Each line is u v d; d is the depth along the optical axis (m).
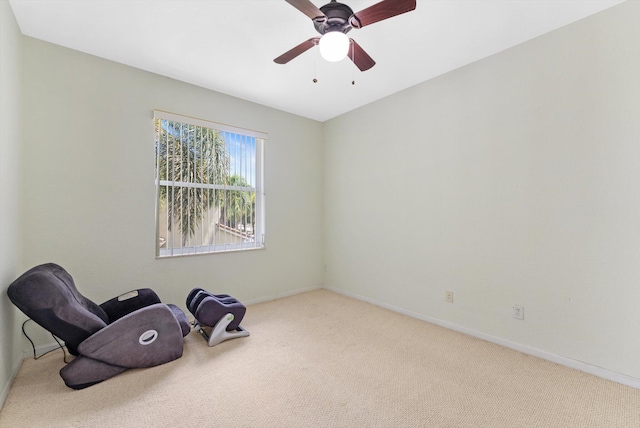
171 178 2.93
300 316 3.13
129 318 2.00
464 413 1.62
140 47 2.39
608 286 1.95
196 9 1.94
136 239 2.71
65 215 2.37
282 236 3.85
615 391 1.81
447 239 2.84
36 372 2.01
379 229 3.51
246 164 3.53
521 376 1.98
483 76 2.56
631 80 1.86
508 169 2.41
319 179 4.27
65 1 1.86
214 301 2.45
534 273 2.27
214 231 3.25
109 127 2.57
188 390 1.81
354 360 2.20
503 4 1.89
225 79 2.95
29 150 2.22
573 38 2.07
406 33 2.20
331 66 2.70
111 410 1.63
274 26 2.11
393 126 3.33
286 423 1.54
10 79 1.91
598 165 1.98
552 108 2.18
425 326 2.88
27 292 1.68
